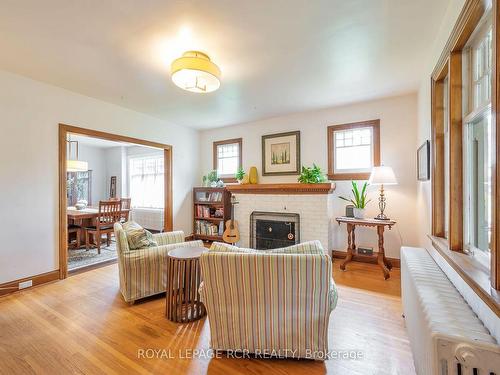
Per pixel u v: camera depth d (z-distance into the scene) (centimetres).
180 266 221
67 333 202
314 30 204
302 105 390
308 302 158
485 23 139
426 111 260
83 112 341
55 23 192
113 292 279
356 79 298
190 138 529
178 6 174
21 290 281
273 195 427
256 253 162
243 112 424
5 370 161
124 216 536
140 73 277
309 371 160
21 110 285
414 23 195
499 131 98
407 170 353
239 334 169
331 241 398
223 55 241
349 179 391
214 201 502
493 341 94
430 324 108
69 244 503
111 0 167
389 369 161
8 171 276
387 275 316
